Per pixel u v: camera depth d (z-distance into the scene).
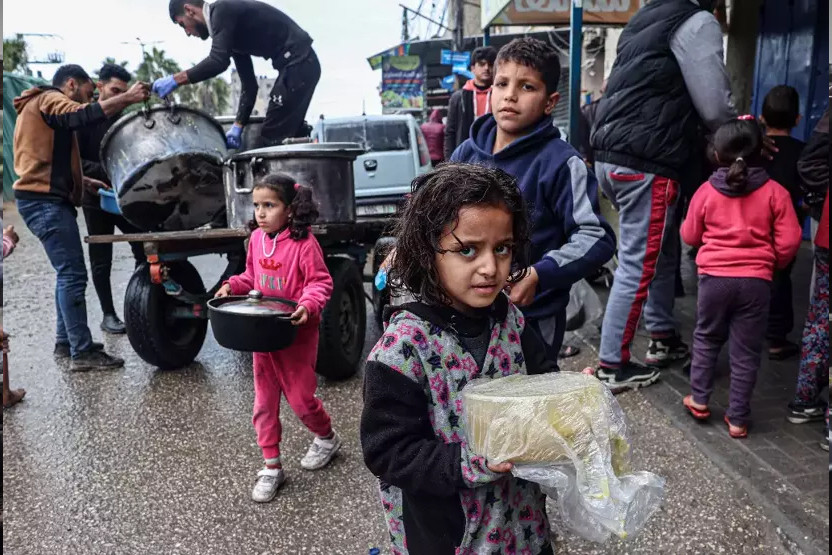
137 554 2.25
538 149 1.92
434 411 1.19
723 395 3.25
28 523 2.45
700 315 2.88
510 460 1.04
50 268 7.84
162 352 3.88
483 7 7.02
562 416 1.04
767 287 2.69
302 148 3.40
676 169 3.18
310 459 2.79
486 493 1.20
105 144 3.60
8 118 12.69
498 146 2.04
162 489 2.68
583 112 6.29
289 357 2.57
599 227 1.82
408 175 6.74
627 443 1.10
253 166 3.30
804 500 2.31
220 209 3.77
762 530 2.19
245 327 2.35
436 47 21.03
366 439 1.18
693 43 2.98
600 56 12.68
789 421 2.94
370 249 4.68
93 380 3.97
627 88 3.17
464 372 1.19
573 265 1.77
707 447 2.73
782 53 6.26
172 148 3.50
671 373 3.59
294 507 2.51
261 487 2.56
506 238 1.13
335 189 3.52
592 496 1.01
